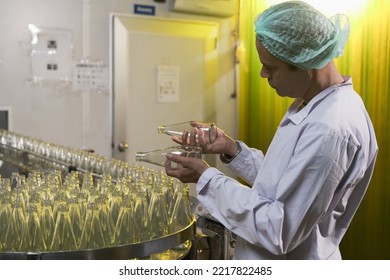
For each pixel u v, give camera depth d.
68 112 3.70
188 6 3.79
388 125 2.47
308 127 1.24
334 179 1.21
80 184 1.81
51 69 3.61
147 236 1.47
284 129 1.35
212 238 1.70
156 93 3.89
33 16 3.52
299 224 1.22
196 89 4.04
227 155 1.68
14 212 1.37
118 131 3.78
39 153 2.78
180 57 3.94
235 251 1.52
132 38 3.76
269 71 1.35
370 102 2.50
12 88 3.53
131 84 3.79
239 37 3.69
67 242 1.36
